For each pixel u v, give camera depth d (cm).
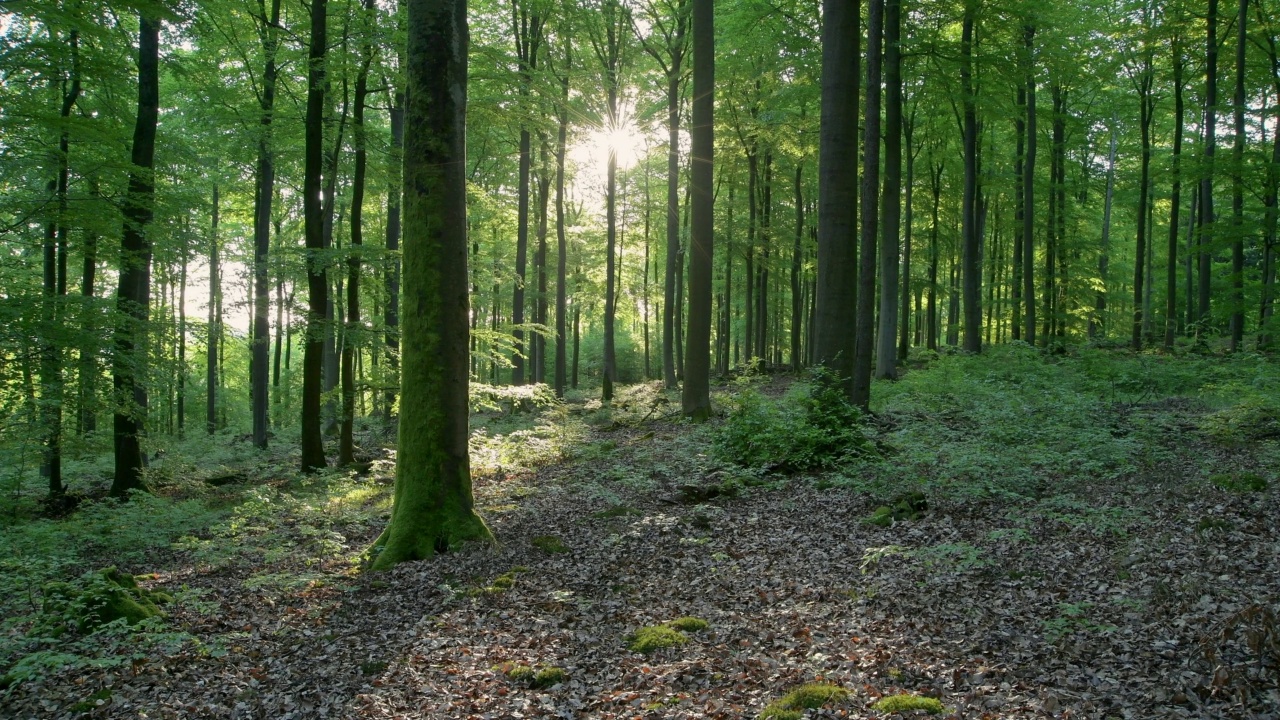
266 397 2167
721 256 2938
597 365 4600
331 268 1429
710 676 499
